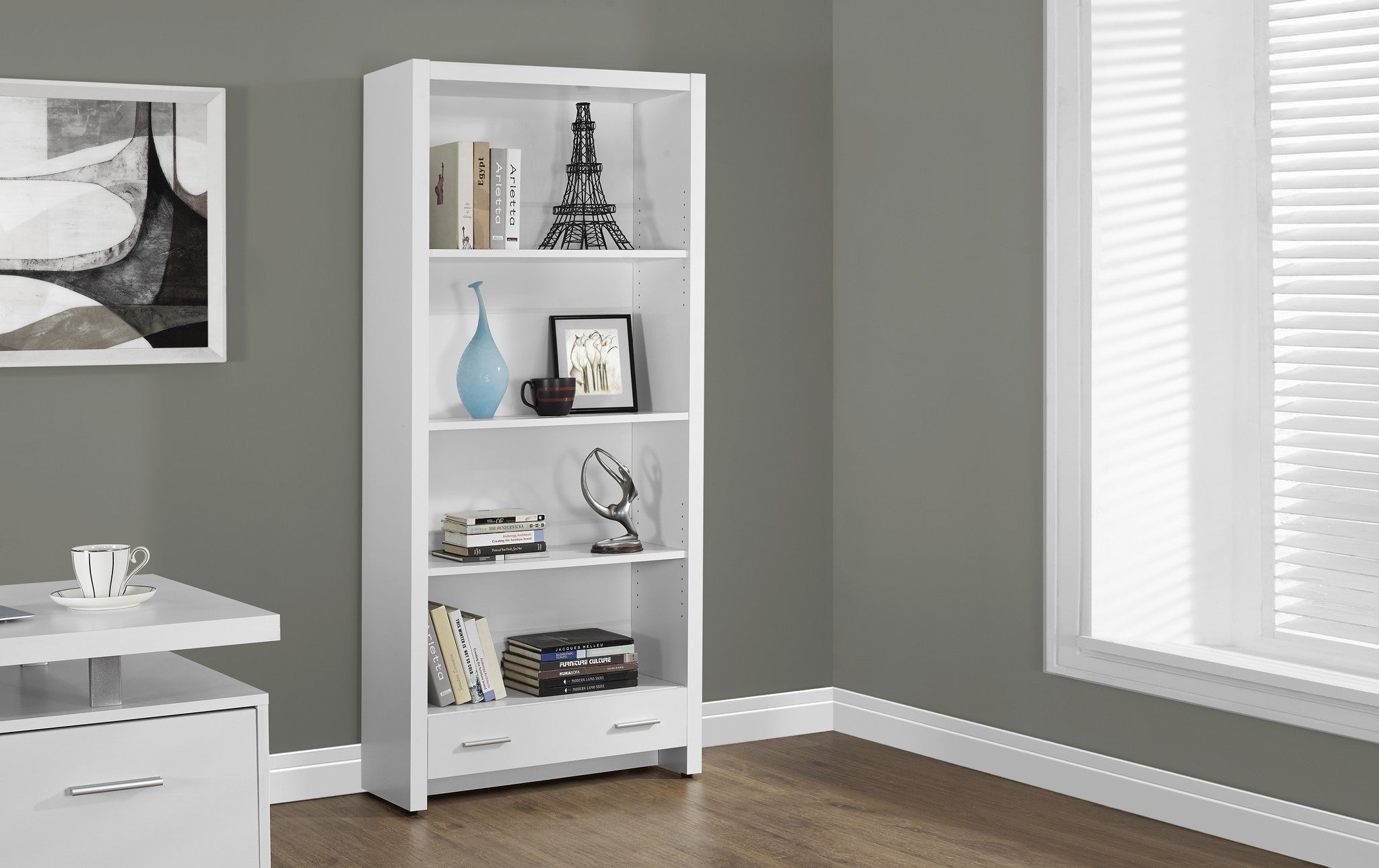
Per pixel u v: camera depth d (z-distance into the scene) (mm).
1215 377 3857
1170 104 3889
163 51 3574
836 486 4582
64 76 3461
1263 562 3748
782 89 4473
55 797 2227
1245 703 3428
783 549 4531
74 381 3498
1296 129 3666
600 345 4062
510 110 4027
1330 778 3291
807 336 4551
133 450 3574
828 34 4555
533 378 3959
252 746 2383
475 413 3814
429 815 3656
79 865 2250
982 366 4098
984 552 4109
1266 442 3742
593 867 3281
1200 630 3875
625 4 4207
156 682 2475
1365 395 3506
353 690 3881
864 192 4465
